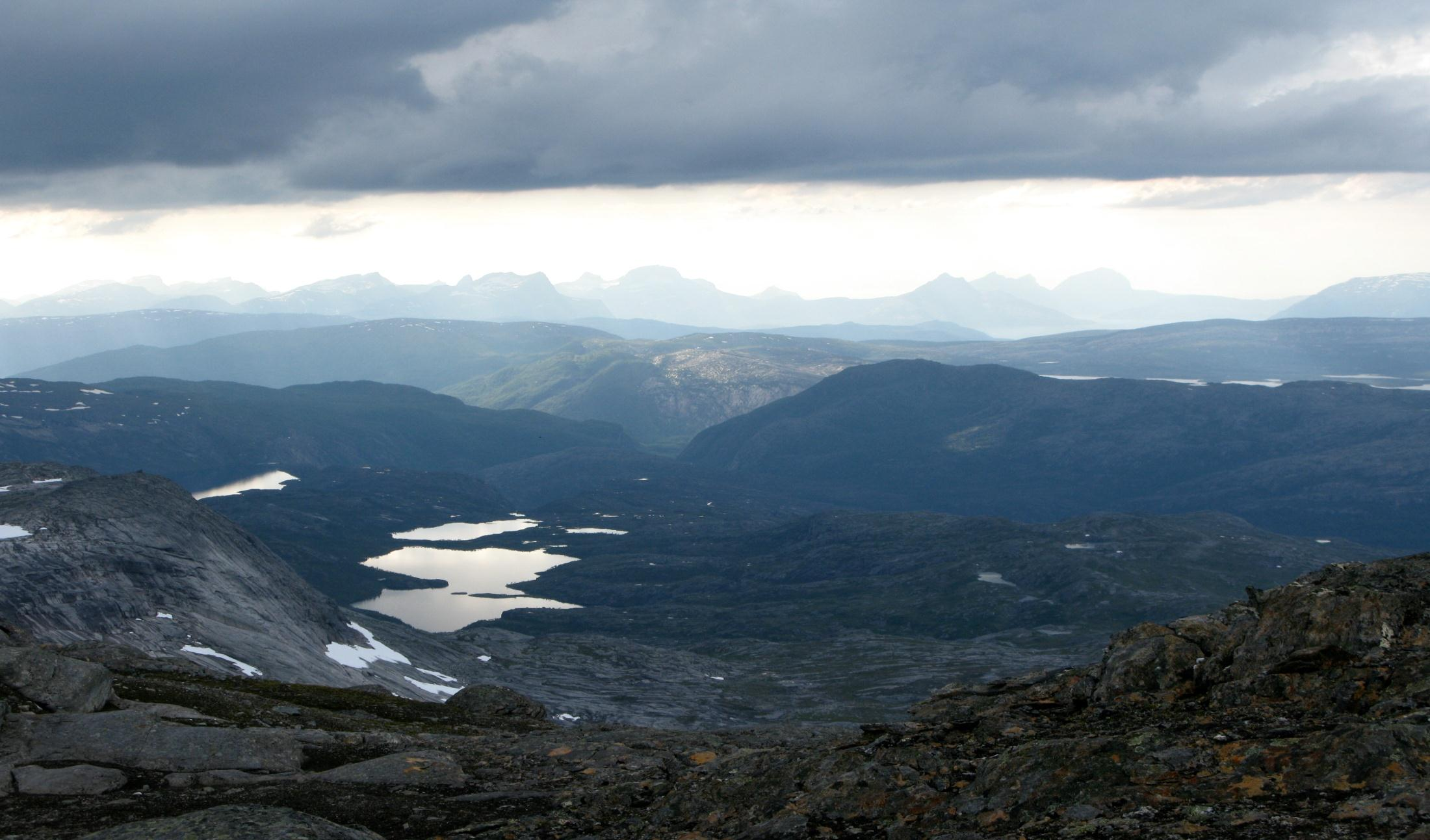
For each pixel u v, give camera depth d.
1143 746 18.67
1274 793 15.72
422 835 24.86
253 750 32.50
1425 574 23.22
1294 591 23.44
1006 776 18.88
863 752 23.91
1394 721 16.48
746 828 21.41
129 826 18.44
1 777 28.66
